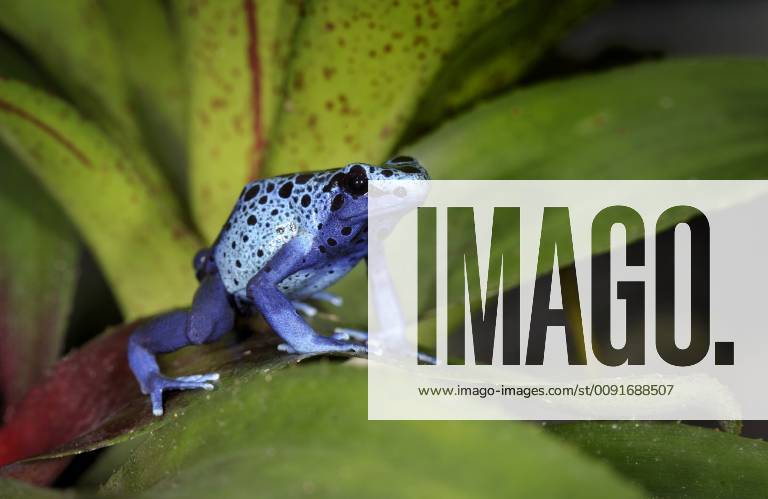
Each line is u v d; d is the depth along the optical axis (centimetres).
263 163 32
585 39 48
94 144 31
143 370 29
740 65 32
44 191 34
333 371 25
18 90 31
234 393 26
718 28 47
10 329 33
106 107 34
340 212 30
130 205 32
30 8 33
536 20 32
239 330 31
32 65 35
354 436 25
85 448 28
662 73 32
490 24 31
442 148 32
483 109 32
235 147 32
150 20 34
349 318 33
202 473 25
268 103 32
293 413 25
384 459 24
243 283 30
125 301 33
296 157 32
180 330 30
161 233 32
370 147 32
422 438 24
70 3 33
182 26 32
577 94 32
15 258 34
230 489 25
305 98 31
